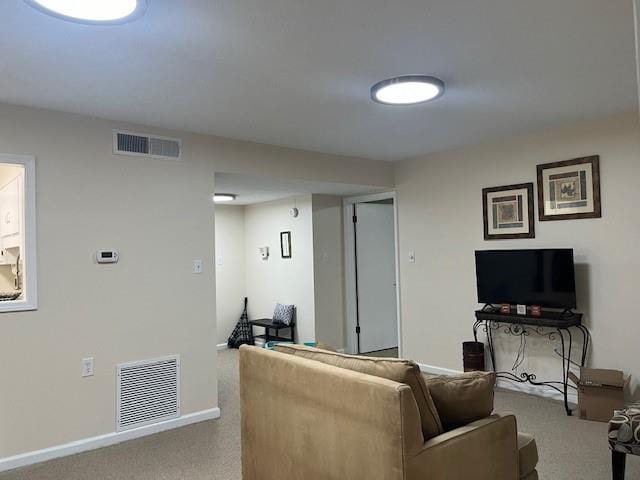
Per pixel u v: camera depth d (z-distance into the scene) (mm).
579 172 4031
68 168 3346
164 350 3723
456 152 4930
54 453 3197
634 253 3750
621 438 2389
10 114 3148
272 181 4785
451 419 2094
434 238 5137
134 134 3650
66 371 3285
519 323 4090
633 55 2600
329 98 3195
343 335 6215
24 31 2182
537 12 2119
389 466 1803
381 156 5207
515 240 4465
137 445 3387
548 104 3479
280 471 2348
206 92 3039
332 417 2037
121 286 3541
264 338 6445
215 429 3678
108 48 2381
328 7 2037
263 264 6750
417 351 5309
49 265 3244
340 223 6254
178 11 2035
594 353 3969
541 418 3719
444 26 2236
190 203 3920
